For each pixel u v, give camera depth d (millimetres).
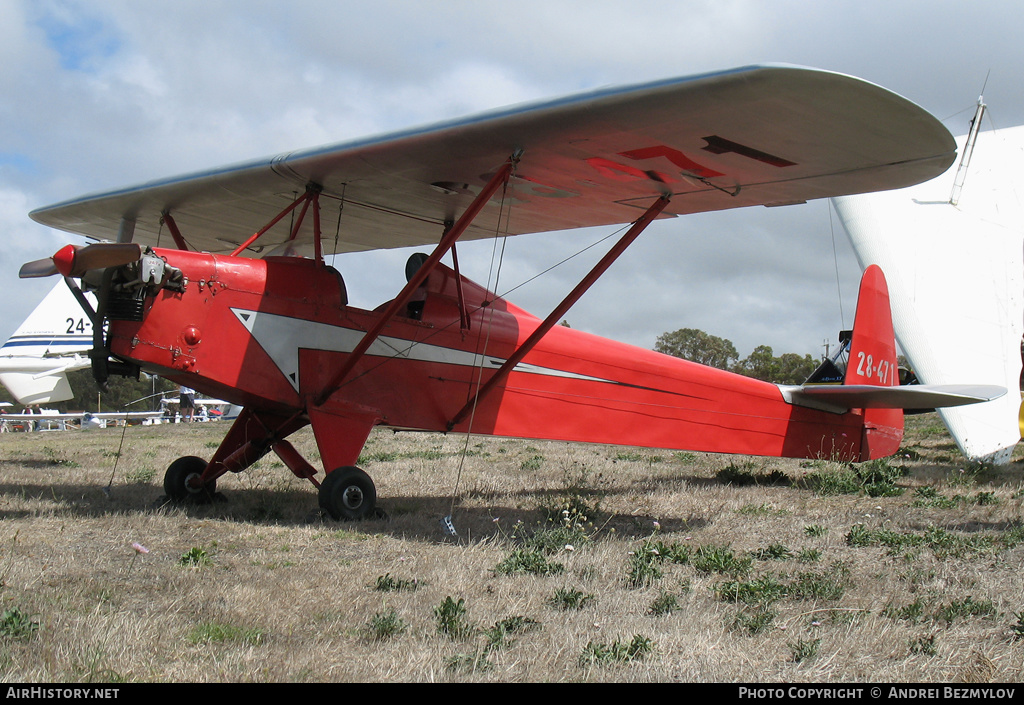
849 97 4469
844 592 4309
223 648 3238
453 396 7672
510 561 4863
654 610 3984
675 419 9125
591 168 6266
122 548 5066
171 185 7512
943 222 13586
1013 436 11562
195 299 6320
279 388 6703
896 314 13172
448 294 7781
